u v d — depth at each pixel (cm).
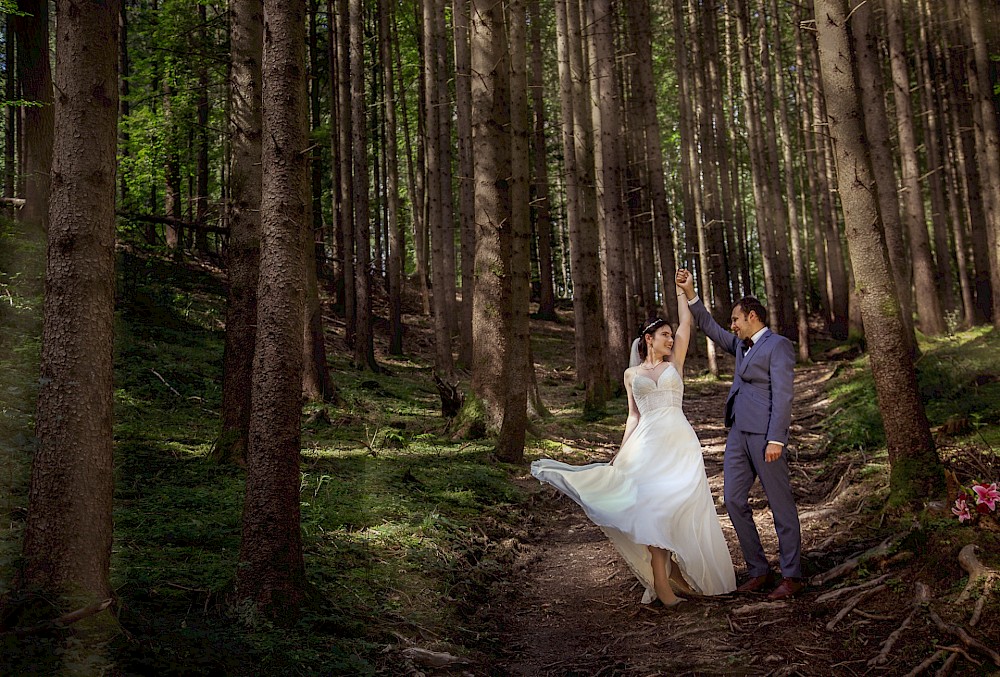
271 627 401
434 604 498
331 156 2233
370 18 2516
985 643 360
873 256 563
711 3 2545
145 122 1747
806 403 1366
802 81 2317
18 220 1097
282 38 436
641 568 501
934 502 505
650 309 2356
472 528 681
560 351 2491
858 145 563
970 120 1998
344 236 1950
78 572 341
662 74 3002
